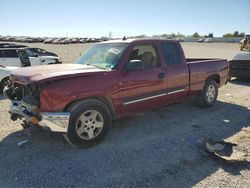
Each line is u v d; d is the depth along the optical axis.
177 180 3.39
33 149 4.21
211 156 4.02
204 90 6.57
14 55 11.86
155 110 6.43
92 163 3.79
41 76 3.95
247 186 3.26
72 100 3.99
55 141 4.51
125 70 4.66
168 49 5.60
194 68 6.10
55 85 3.89
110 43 5.29
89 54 5.43
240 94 8.62
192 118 5.88
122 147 4.33
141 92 4.92
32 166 3.69
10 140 4.55
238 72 10.88
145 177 3.45
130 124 5.44
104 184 3.29
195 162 3.85
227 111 6.49
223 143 4.36
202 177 3.46
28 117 4.09
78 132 4.14
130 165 3.75
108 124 4.48
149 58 5.18
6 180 3.35
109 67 4.64
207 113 6.30
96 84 4.22
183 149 4.29
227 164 3.78
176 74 5.61
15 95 4.57
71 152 4.13
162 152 4.17
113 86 4.44
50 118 3.86
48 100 3.86
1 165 3.71
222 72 7.05
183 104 7.07
